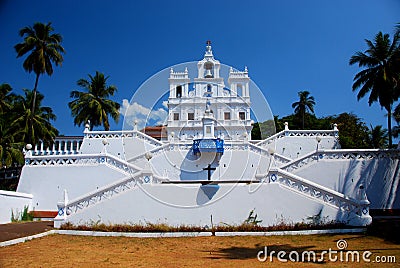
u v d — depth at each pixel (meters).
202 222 12.03
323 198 12.28
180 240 10.85
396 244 9.73
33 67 31.36
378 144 46.34
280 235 11.38
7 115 37.03
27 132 33.06
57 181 17.47
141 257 8.63
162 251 9.37
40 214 16.55
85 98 39.53
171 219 12.10
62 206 12.41
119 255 8.85
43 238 11.01
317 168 17.06
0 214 14.20
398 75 26.94
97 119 39.84
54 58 32.31
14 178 28.58
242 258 8.48
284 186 12.34
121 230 11.77
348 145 39.91
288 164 17.22
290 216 12.05
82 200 12.50
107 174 17.45
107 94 40.97
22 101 38.81
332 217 11.95
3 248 9.40
